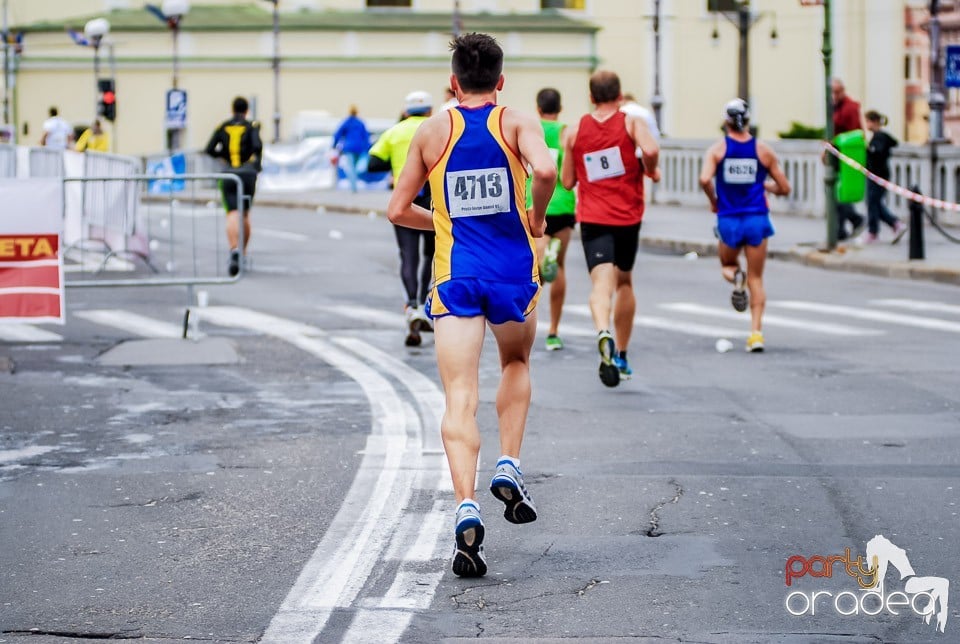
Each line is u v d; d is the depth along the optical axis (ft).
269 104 434.71
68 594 58.70
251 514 71.56
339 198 346.74
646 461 82.99
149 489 76.74
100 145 362.74
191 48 431.43
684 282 185.88
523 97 442.09
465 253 61.72
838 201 215.10
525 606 57.00
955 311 155.94
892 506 72.64
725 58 460.55
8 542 66.54
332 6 449.48
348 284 181.57
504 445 64.75
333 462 83.25
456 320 61.82
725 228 126.72
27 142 428.15
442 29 438.81
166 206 311.27
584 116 108.88
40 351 124.98
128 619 55.47
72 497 75.05
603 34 453.17
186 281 132.46
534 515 62.49
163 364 118.42
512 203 61.72
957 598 57.93
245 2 453.17
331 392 106.42
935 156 245.04
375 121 427.74
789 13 461.37
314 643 52.75
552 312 127.54
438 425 94.17
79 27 423.64
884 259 200.03
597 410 99.14
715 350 128.06
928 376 113.09
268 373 114.93
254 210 329.11
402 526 69.21
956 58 203.10
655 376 113.91
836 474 79.77
